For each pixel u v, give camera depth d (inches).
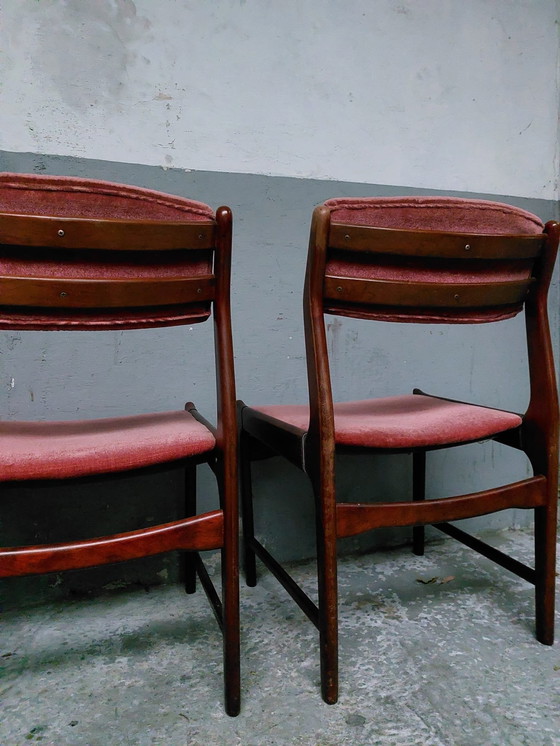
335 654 36.2
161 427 36.4
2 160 49.0
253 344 57.8
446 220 34.3
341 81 60.4
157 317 31.8
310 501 60.2
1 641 45.3
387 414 42.4
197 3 54.6
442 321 36.7
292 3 58.0
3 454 29.1
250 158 57.1
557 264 69.5
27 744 33.2
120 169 52.7
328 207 33.1
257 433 47.1
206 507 56.9
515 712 35.3
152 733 34.0
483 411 41.7
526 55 69.0
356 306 35.4
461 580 55.3
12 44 49.1
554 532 42.0
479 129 67.1
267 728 34.2
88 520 53.2
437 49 64.5
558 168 71.6
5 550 29.9
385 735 33.3
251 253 57.3
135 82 52.9
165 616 49.3
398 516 37.0
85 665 41.7
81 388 52.4
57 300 28.7
